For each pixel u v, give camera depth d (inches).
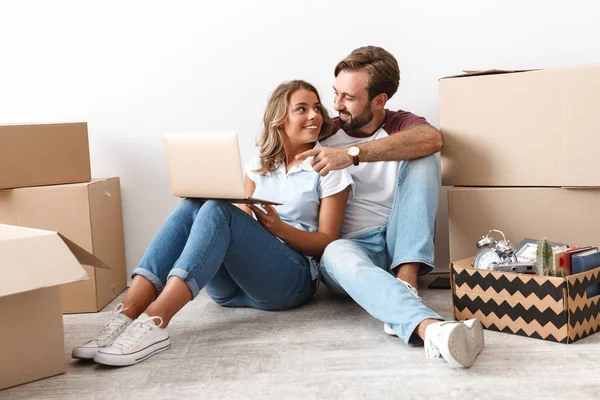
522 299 76.8
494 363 69.1
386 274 76.9
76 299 97.8
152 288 79.8
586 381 63.6
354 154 86.5
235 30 111.3
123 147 113.7
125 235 114.6
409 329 72.9
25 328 69.5
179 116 113.1
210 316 91.7
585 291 76.0
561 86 89.8
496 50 109.9
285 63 111.6
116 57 112.3
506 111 93.2
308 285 91.6
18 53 112.4
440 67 110.7
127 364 72.5
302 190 91.3
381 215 96.0
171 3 111.3
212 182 78.6
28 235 73.5
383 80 93.0
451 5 109.3
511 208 94.5
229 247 82.5
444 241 113.0
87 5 111.5
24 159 96.6
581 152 89.7
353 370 68.8
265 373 69.1
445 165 97.5
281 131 92.7
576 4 108.3
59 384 69.0
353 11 110.2
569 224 92.4
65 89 112.8
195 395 64.5
